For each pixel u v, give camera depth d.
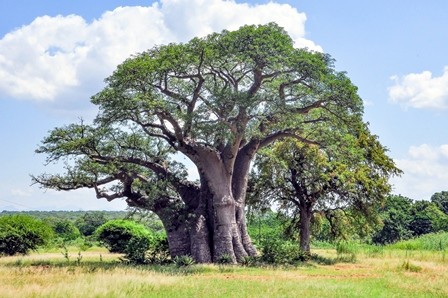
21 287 16.02
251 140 31.72
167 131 30.56
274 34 26.67
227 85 29.19
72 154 30.17
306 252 33.69
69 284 16.39
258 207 39.38
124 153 31.72
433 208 78.56
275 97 27.45
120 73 26.91
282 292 16.03
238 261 29.61
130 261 29.98
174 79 29.17
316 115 31.48
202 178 31.59
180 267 26.42
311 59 26.62
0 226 39.84
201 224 30.64
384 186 35.50
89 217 87.25
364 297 15.23
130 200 32.34
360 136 33.66
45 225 42.50
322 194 37.34
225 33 27.42
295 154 37.66
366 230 39.00
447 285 18.59
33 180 31.06
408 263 26.77
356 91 27.88
